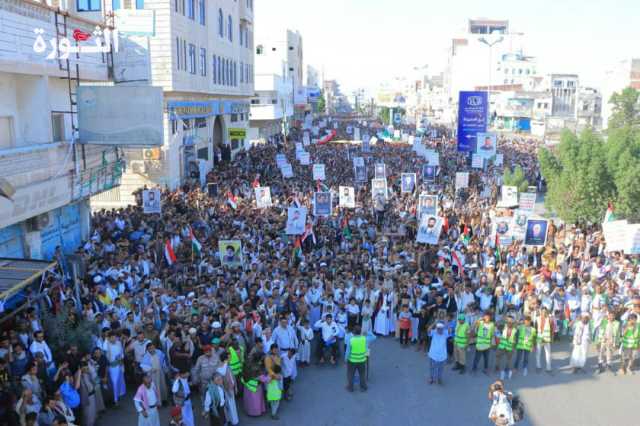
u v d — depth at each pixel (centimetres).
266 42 9912
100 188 2186
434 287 1714
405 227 2706
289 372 1369
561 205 2928
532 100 12388
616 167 2769
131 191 3422
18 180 1641
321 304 1720
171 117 3447
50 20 1798
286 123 8838
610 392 1449
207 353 1298
